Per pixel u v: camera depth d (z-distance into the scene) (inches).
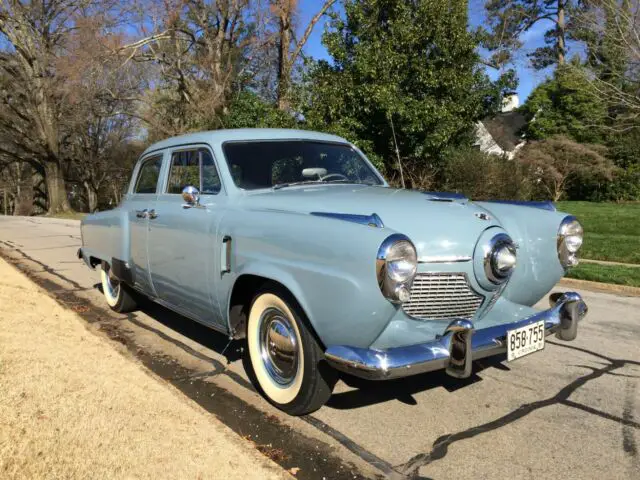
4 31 1296.8
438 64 599.5
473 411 148.4
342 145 197.8
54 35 1277.1
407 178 621.0
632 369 181.2
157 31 941.8
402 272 114.8
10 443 97.0
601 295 298.7
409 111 572.1
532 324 138.3
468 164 599.8
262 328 148.6
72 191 2249.0
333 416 144.2
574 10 812.6
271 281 138.7
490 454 125.9
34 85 1350.9
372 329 118.3
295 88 665.6
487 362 186.4
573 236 166.9
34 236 579.2
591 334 221.0
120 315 243.0
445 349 120.6
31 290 245.1
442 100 597.0
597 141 1063.6
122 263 215.8
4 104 1421.0
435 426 139.6
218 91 903.1
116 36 911.7
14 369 128.9
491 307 149.4
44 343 156.5
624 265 376.5
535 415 146.2
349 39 626.5
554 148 987.3
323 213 133.3
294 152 179.8
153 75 1092.5
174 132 987.9
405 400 154.9
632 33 633.0
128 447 105.4
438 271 133.4
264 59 971.3
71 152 1791.3
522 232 161.2
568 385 167.0
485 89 642.2
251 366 159.2
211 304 162.9
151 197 200.7
